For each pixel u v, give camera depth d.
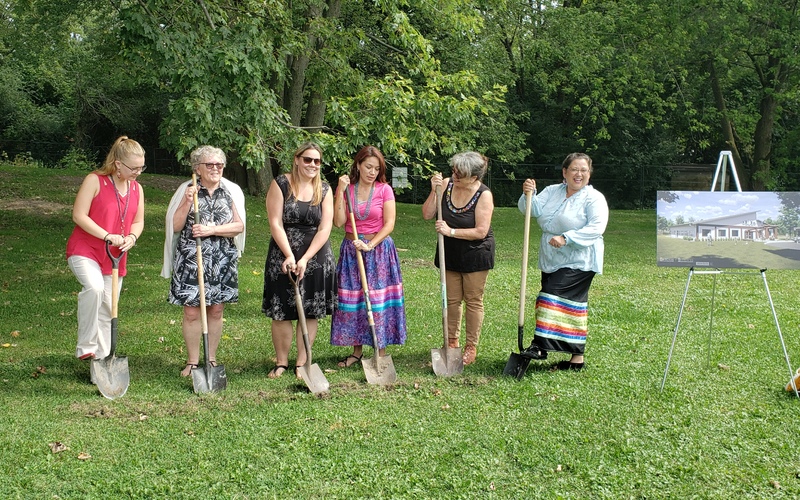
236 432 4.62
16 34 20.36
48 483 3.96
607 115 27.33
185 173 29.30
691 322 7.79
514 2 21.36
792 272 11.33
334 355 6.45
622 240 16.11
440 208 5.95
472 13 14.23
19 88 29.16
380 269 5.93
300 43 10.79
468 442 4.50
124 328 7.20
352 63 19.42
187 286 5.64
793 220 5.36
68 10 18.25
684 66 24.31
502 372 5.89
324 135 9.48
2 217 14.83
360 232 5.95
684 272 11.34
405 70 19.64
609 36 23.81
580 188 5.91
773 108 24.02
